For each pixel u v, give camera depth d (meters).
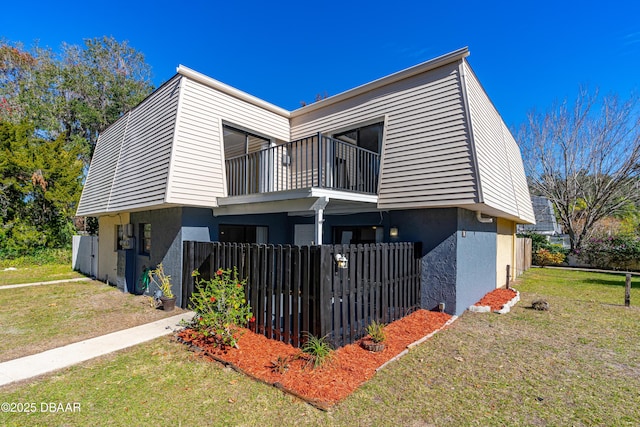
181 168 6.88
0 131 14.27
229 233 8.33
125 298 8.17
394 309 5.80
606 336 5.27
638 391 3.48
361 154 7.58
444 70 6.45
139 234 9.12
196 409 3.07
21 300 7.98
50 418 2.93
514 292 8.79
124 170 9.09
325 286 4.24
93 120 20.78
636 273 14.34
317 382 3.51
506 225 11.27
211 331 4.64
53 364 4.09
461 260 6.49
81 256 13.44
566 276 13.32
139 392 3.39
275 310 4.81
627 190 17.27
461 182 5.92
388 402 3.19
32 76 20.33
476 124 6.20
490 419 2.94
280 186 9.09
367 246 5.12
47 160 14.95
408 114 6.89
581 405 3.19
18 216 14.84
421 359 4.24
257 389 3.43
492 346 4.75
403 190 6.72
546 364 4.15
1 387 3.52
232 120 8.07
